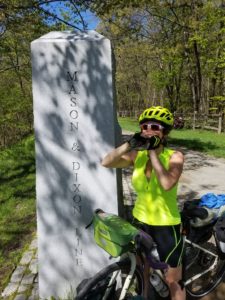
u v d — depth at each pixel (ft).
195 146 51.24
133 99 202.28
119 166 9.77
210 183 28.81
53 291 12.03
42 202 11.62
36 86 11.16
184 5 73.36
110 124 11.23
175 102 119.55
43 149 11.40
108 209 11.58
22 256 15.28
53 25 35.83
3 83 72.23
